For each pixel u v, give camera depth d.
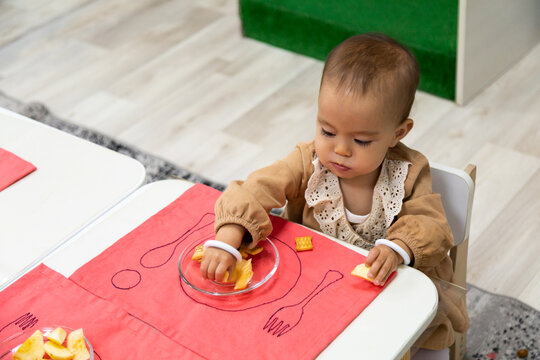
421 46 2.48
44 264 0.97
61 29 3.20
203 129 2.47
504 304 1.72
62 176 1.16
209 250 0.93
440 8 2.35
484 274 1.82
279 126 2.46
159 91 2.70
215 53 2.92
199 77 2.77
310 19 2.75
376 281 0.90
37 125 1.30
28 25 3.26
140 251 0.98
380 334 0.84
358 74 0.93
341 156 0.98
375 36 1.00
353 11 2.62
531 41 2.76
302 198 1.15
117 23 3.21
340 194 1.09
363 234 1.12
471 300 1.74
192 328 0.86
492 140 2.30
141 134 2.47
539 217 1.98
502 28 2.53
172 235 1.01
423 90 2.58
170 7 3.31
